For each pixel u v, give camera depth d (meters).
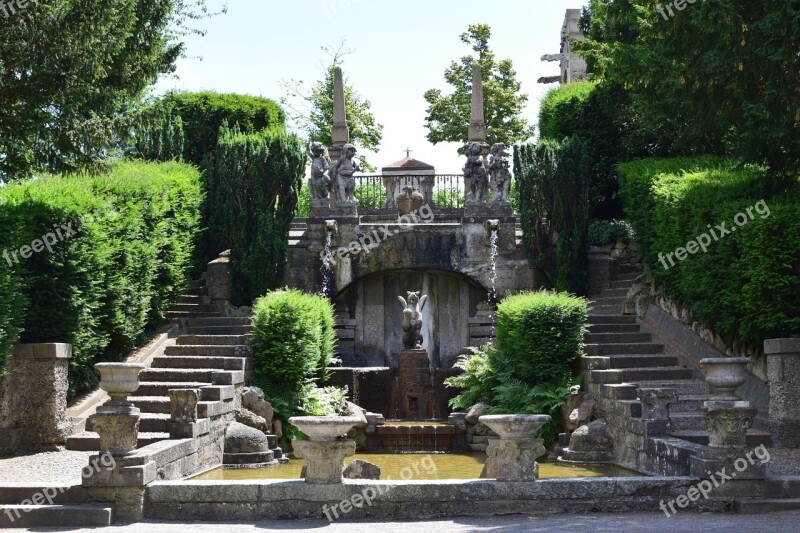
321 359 19.77
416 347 21.16
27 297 15.44
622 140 25.92
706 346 18.11
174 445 12.57
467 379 19.27
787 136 15.32
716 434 11.34
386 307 24.08
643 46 16.77
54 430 15.09
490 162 23.83
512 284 23.56
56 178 18.58
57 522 10.67
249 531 10.09
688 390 16.95
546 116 29.64
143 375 17.78
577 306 18.25
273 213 23.17
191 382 17.66
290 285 23.45
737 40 15.19
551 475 13.99
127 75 18.14
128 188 18.77
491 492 11.03
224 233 23.59
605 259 23.86
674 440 13.13
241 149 23.52
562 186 23.31
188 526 10.51
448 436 18.23
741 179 17.33
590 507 11.12
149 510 11.07
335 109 26.69
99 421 11.06
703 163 21.42
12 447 14.88
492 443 11.26
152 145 26.98
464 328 23.98
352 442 11.15
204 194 23.44
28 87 15.98
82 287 16.62
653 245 20.06
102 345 17.44
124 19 16.78
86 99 16.83
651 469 13.45
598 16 25.84
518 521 10.55
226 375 16.20
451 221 26.55
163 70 18.84
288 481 11.12
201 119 28.94
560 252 23.25
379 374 20.56
